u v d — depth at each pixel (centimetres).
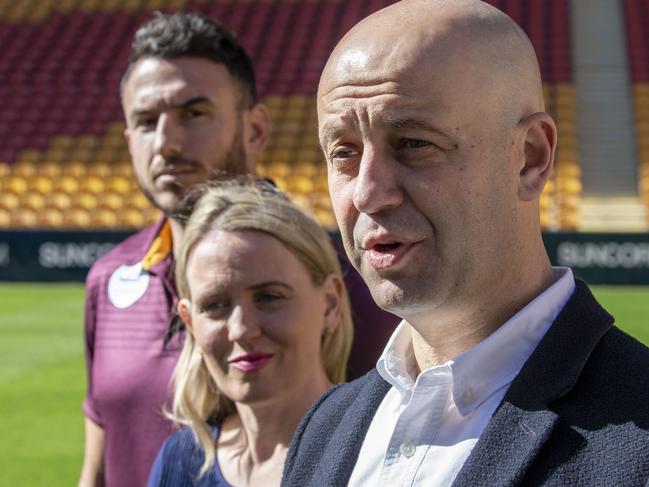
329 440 146
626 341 120
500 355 122
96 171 1648
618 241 1291
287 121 1750
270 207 213
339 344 227
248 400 207
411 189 118
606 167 1666
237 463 213
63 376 845
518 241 123
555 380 115
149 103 259
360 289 248
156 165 260
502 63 119
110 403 254
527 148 124
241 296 207
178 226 256
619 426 108
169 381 247
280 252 209
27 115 1803
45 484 574
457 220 118
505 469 111
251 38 1991
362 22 127
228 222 209
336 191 126
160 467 221
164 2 2106
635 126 1744
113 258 271
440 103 116
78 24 2048
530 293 126
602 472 105
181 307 223
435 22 119
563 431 111
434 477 120
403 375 135
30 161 1688
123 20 2061
